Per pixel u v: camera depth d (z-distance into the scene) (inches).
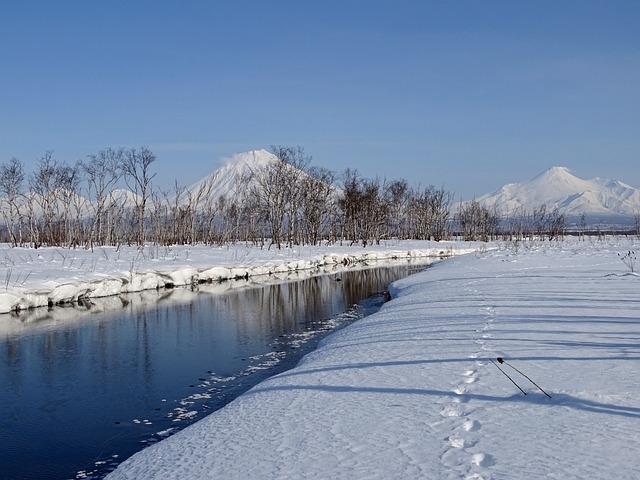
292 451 250.1
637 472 197.0
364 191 2977.4
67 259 1359.5
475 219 3651.6
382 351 439.2
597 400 274.5
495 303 622.2
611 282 765.9
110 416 419.8
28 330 750.5
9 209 2260.1
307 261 1743.4
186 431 317.4
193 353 616.4
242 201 3029.0
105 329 756.6
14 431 391.9
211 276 1365.7
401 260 2116.1
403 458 227.3
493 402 285.4
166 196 2586.1
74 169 2233.0
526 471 203.6
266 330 746.8
